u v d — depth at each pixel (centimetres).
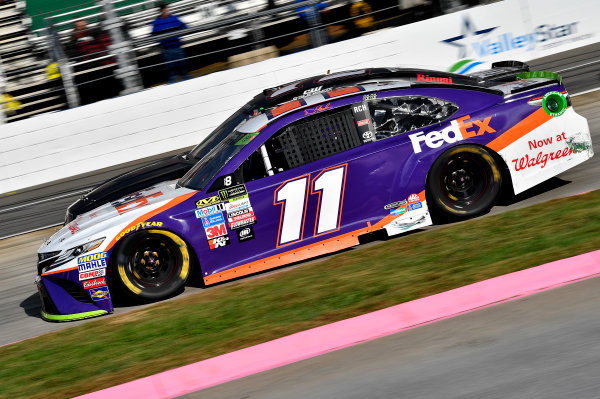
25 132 2373
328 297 1031
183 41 2475
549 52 2625
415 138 1212
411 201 1217
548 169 1254
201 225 1177
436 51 2567
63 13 2805
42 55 2612
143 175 1450
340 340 888
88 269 1159
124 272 1173
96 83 2508
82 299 1180
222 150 1238
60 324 1188
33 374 959
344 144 1202
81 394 861
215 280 1188
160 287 1191
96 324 1134
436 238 1188
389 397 736
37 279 1202
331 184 1193
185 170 1348
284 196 1186
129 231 1162
